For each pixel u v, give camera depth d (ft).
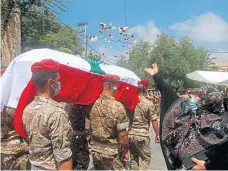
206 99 9.41
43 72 9.37
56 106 9.34
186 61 136.26
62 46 93.09
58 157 8.99
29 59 11.75
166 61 136.15
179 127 9.39
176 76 136.26
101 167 14.34
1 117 11.76
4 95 11.33
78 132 16.34
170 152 9.55
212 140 9.02
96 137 14.25
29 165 12.53
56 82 9.61
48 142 9.09
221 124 9.12
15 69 11.50
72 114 16.26
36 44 84.38
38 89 9.49
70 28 94.58
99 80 14.57
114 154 14.08
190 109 9.41
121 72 18.37
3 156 12.09
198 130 9.20
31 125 9.18
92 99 14.53
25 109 9.51
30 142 9.32
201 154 9.07
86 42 81.20
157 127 20.04
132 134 19.33
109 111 13.87
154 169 21.57
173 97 11.29
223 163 8.89
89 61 15.57
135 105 19.17
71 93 13.41
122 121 14.03
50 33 89.30
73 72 13.29
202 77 22.72
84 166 16.63
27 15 70.33
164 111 11.16
